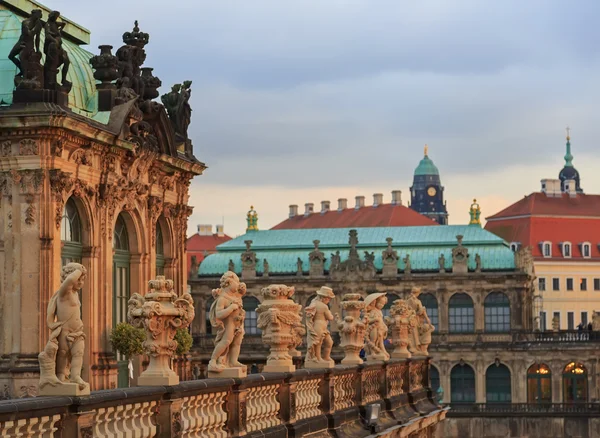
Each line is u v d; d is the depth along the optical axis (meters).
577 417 167.50
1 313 52.81
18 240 52.56
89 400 25.53
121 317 60.41
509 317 179.00
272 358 38.66
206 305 187.12
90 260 55.69
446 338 179.50
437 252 184.50
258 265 188.25
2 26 58.62
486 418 170.25
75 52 62.19
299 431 38.59
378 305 55.62
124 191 58.91
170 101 67.88
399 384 58.69
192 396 30.73
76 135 53.72
